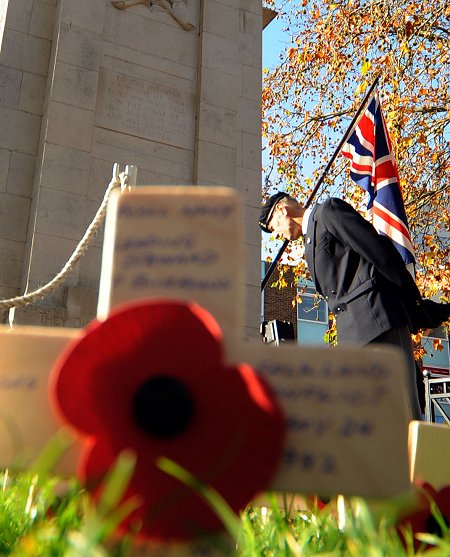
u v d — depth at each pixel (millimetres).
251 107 9711
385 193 8422
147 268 1227
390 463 1145
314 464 1148
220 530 1108
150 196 1257
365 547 1144
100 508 1031
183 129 8969
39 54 8500
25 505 1433
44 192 7680
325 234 4227
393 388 1176
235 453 1110
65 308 7238
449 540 1178
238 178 9188
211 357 1110
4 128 8039
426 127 15242
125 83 8680
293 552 1212
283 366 1197
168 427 1094
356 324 3973
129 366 1111
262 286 7699
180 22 9359
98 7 8727
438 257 15164
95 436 1107
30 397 1260
